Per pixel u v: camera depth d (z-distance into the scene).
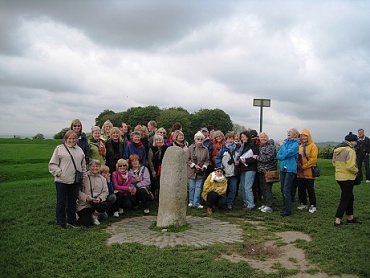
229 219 10.27
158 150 12.16
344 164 9.26
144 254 7.27
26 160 24.72
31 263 6.80
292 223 9.63
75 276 6.31
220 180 10.97
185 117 72.88
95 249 7.54
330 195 13.66
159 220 9.36
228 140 11.87
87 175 9.88
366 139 17.22
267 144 11.21
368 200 12.71
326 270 6.47
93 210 9.80
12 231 8.80
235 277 6.17
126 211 11.25
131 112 82.38
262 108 16.69
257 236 8.55
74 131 10.10
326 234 8.48
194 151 11.81
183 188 9.35
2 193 13.45
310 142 11.09
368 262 6.71
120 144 11.63
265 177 10.96
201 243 7.96
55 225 9.35
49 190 14.13
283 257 7.26
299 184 11.47
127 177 10.91
